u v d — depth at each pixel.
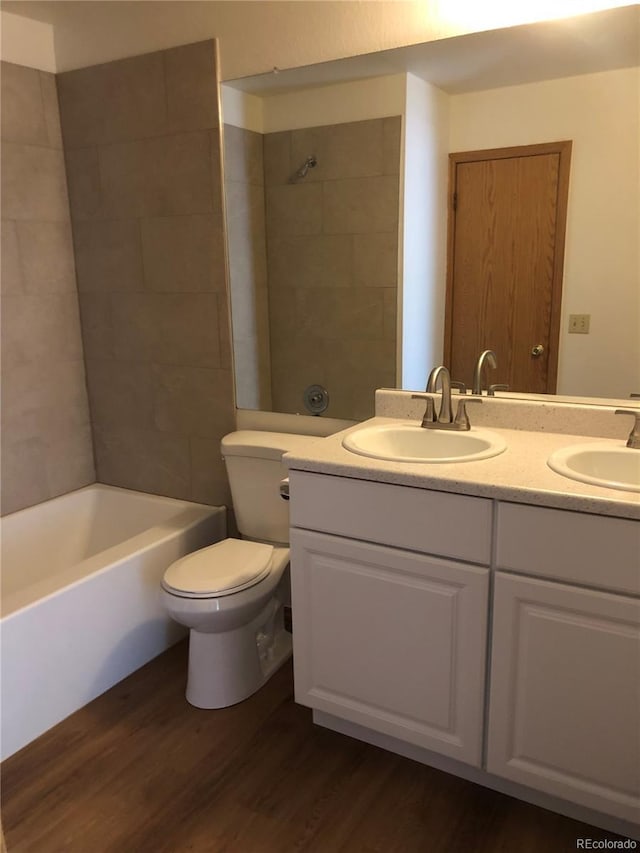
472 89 1.93
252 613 2.10
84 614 2.12
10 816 1.71
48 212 2.69
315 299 2.34
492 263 2.01
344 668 1.86
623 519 1.41
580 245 1.88
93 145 2.63
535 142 1.88
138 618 2.33
